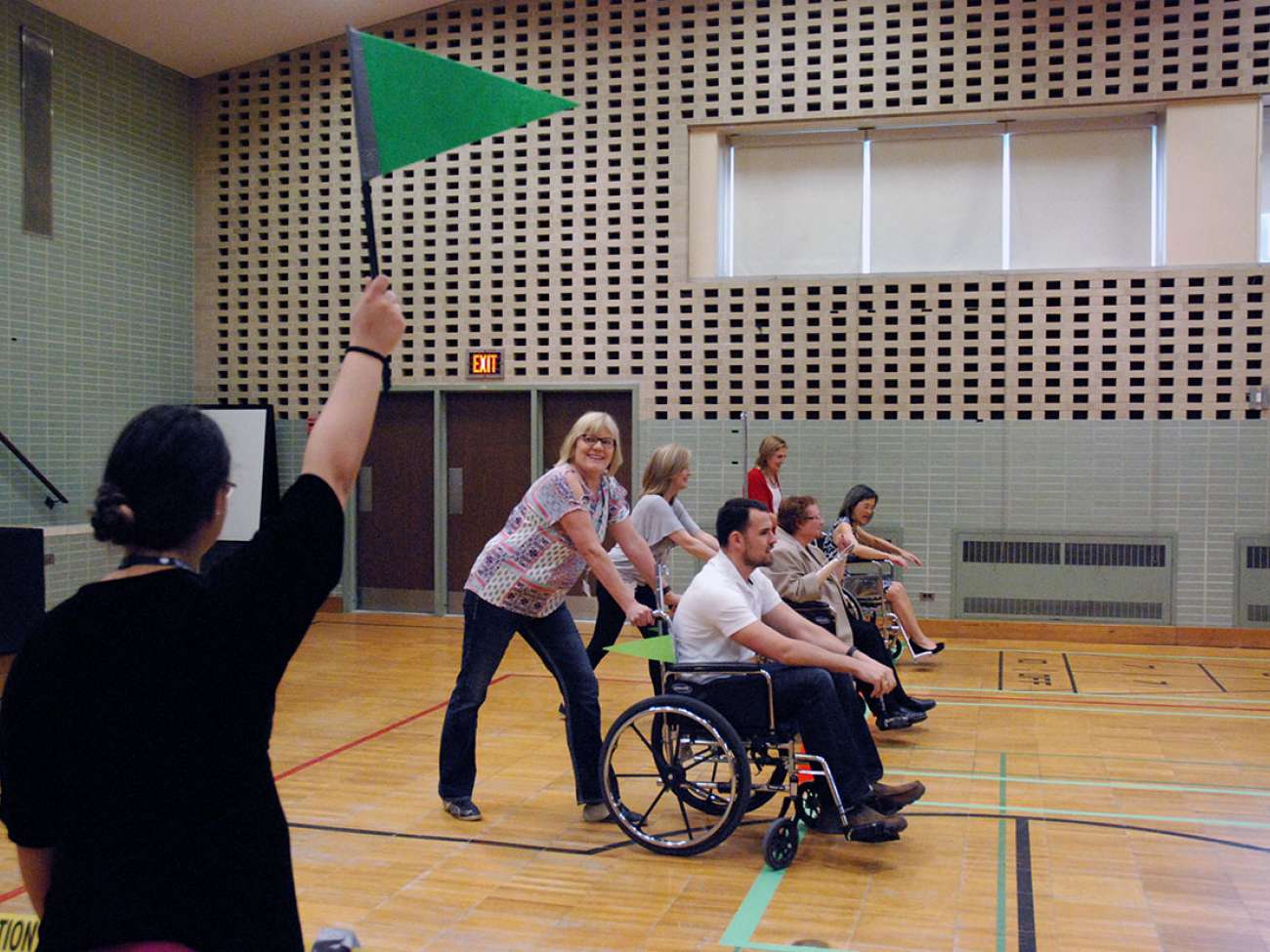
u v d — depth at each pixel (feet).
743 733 14.08
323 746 19.85
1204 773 18.02
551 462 34.86
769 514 14.79
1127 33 30.91
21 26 29.45
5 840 14.84
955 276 31.76
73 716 4.99
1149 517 30.66
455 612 35.60
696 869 13.79
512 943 11.62
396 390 35.42
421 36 34.91
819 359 32.45
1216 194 30.63
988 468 31.55
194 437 5.32
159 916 4.90
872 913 12.38
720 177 33.78
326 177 35.78
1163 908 12.52
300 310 35.91
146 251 34.27
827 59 32.50
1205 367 30.37
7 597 25.90
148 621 5.06
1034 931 11.91
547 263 34.24
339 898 12.85
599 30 33.83
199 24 32.71
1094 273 30.96
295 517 5.15
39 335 29.99
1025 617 31.40
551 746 19.95
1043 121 32.12
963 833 15.14
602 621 20.03
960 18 31.76
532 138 34.30
